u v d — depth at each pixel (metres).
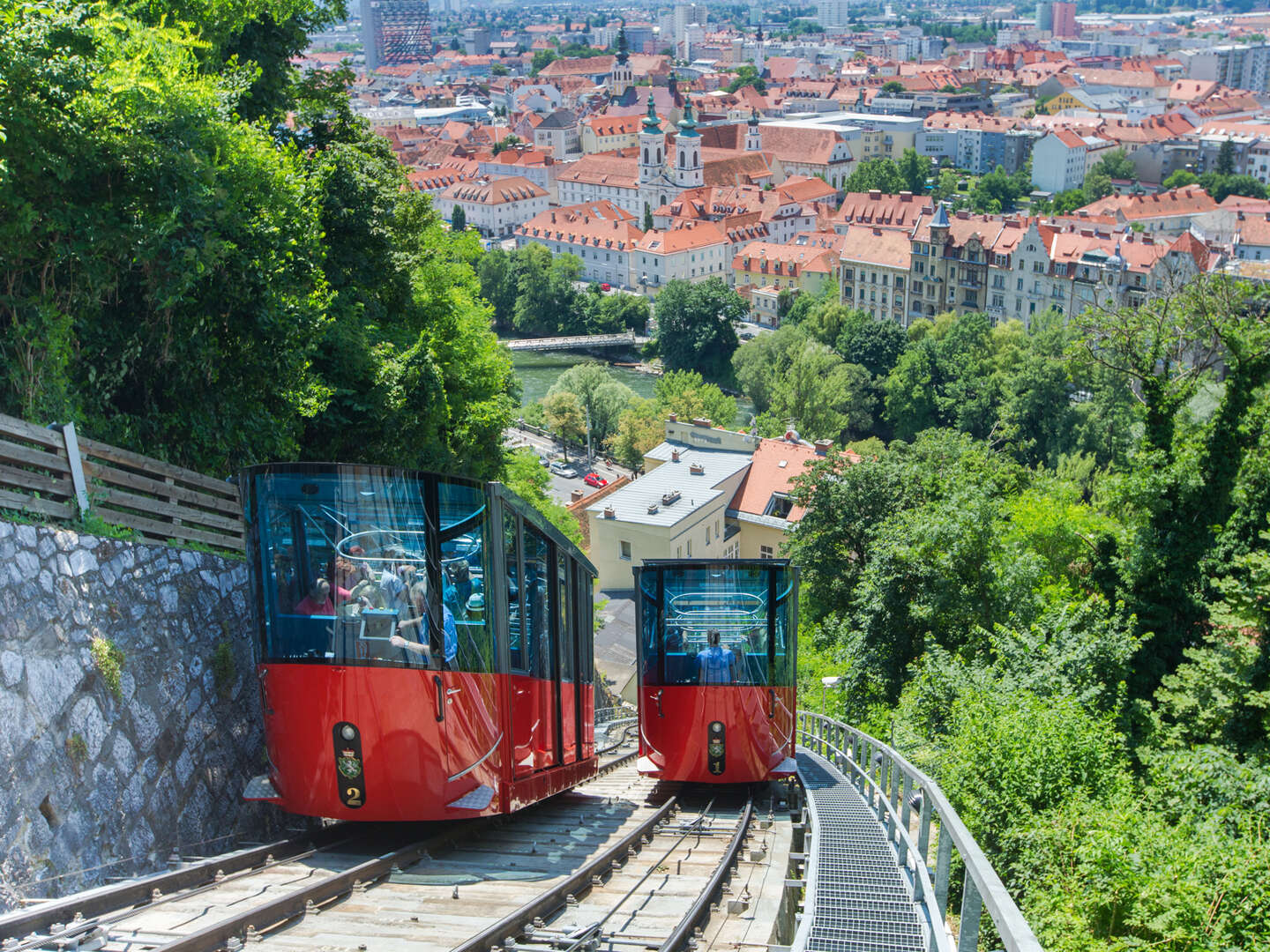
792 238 189.75
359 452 26.47
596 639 57.66
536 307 163.25
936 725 24.14
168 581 14.94
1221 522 32.66
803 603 44.34
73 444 13.70
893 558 34.78
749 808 17.52
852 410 121.94
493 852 13.40
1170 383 35.22
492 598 13.12
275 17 25.61
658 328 148.88
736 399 138.25
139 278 17.22
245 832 15.38
